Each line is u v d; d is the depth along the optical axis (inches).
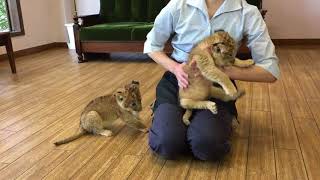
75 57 197.5
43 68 171.3
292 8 205.0
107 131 89.4
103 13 200.7
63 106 113.0
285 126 91.7
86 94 125.4
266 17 209.2
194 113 74.2
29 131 93.8
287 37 210.2
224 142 70.1
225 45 65.2
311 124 92.6
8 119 103.1
